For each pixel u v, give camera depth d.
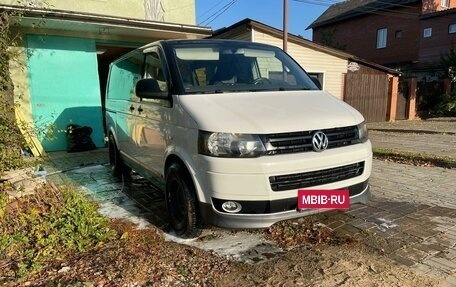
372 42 29.69
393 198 5.06
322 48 14.55
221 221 3.26
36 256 3.33
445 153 8.72
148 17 10.49
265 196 3.14
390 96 17.31
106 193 5.50
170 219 4.03
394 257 3.33
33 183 4.38
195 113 3.42
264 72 4.45
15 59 6.12
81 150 9.07
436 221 4.19
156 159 4.32
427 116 19.47
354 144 3.58
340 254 3.40
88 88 9.59
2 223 3.75
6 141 4.49
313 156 3.26
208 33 9.87
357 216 4.34
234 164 3.13
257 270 3.13
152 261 3.26
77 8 9.34
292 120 3.31
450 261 3.24
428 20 25.53
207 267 3.19
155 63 4.40
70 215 3.92
